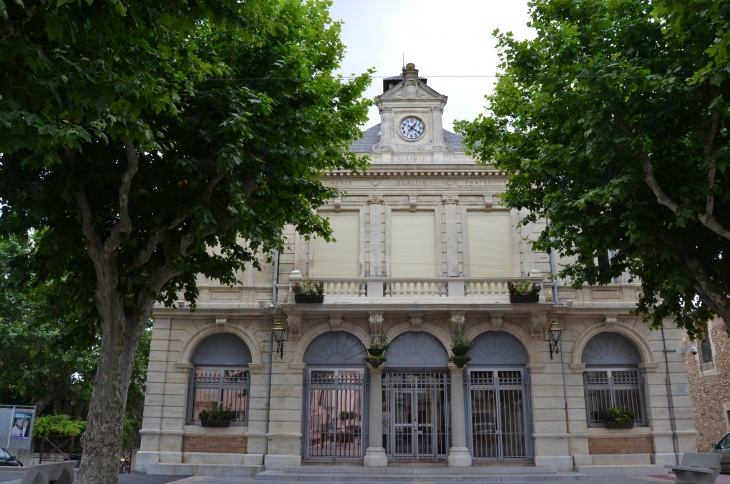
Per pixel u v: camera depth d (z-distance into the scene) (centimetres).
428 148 2391
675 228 1301
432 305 2098
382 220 2308
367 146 2589
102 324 1223
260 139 1248
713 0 897
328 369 2142
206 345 2194
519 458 2069
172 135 1238
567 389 2103
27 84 755
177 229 1359
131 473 2045
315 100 1333
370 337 2130
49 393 2780
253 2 891
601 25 1273
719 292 1270
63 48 830
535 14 1403
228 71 1223
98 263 1205
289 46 1313
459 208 2316
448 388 2122
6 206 1226
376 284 2170
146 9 832
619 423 2069
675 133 1250
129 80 867
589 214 1328
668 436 2075
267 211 1442
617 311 2150
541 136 1463
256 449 2061
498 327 2139
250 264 2234
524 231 2283
